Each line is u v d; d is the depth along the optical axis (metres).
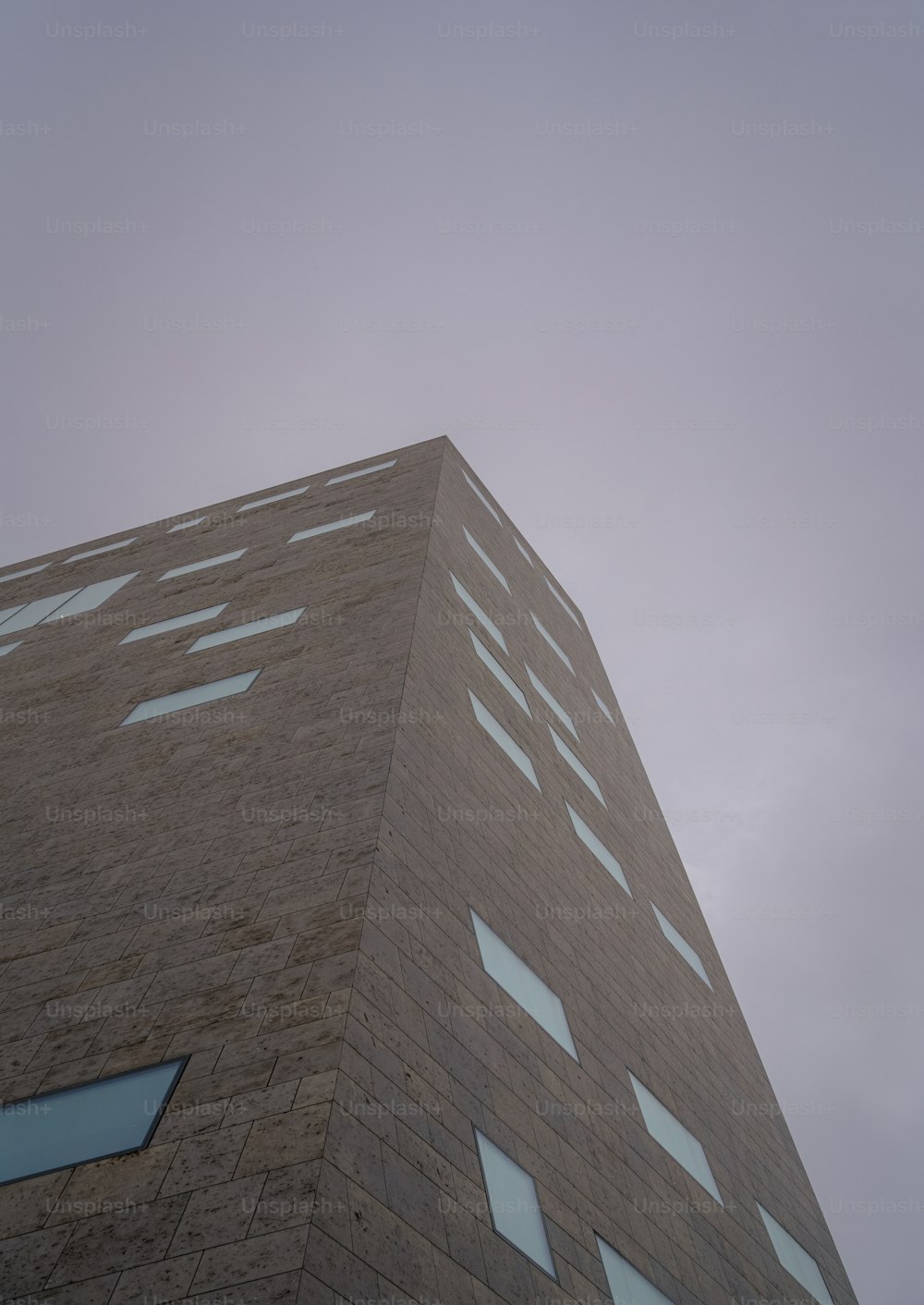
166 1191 10.77
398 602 25.81
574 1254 13.73
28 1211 11.05
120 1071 12.68
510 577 39.06
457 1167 12.53
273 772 19.16
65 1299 9.88
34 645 33.16
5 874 18.38
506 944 18.06
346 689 21.64
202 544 39.31
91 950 15.35
